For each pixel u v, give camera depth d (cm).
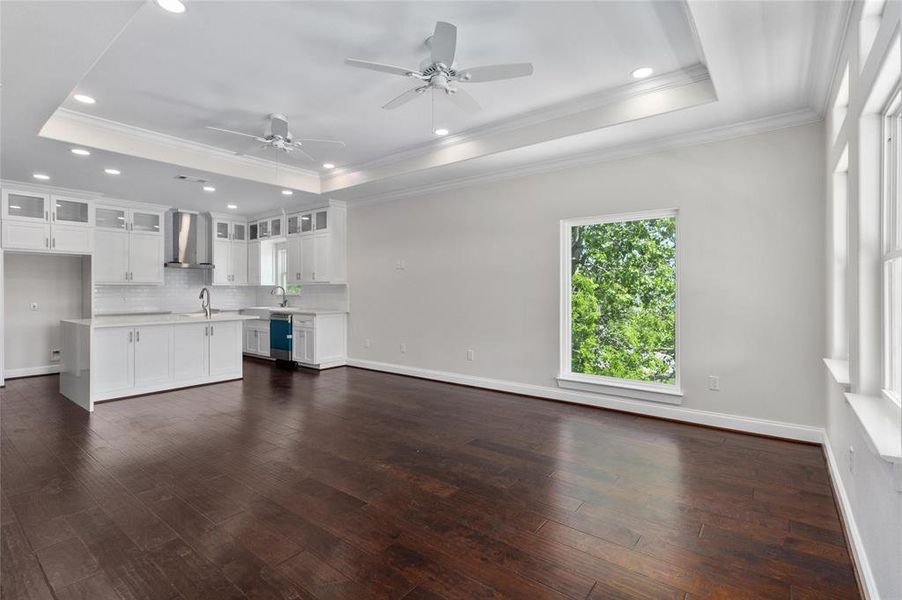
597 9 255
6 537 211
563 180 461
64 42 235
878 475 163
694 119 352
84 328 432
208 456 314
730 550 204
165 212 716
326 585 179
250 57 303
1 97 299
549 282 473
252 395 491
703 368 383
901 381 179
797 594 175
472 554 201
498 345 512
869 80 176
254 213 770
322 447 333
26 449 325
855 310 204
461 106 313
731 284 370
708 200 379
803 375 341
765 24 232
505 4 250
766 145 354
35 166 462
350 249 674
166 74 324
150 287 721
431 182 552
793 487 267
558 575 186
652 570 190
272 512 237
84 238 589
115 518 229
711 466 298
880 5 189
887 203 188
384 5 250
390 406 448
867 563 177
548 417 411
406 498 253
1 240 524
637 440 349
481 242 525
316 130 441
